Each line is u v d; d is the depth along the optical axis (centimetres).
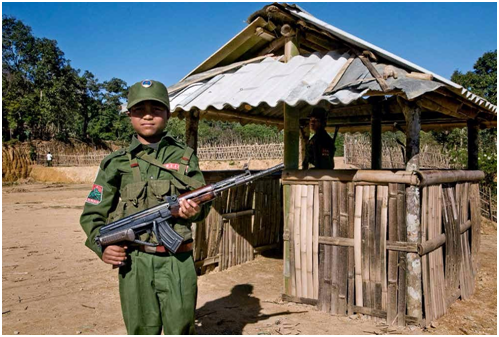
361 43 466
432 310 445
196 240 611
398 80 406
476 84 3125
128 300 287
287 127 517
